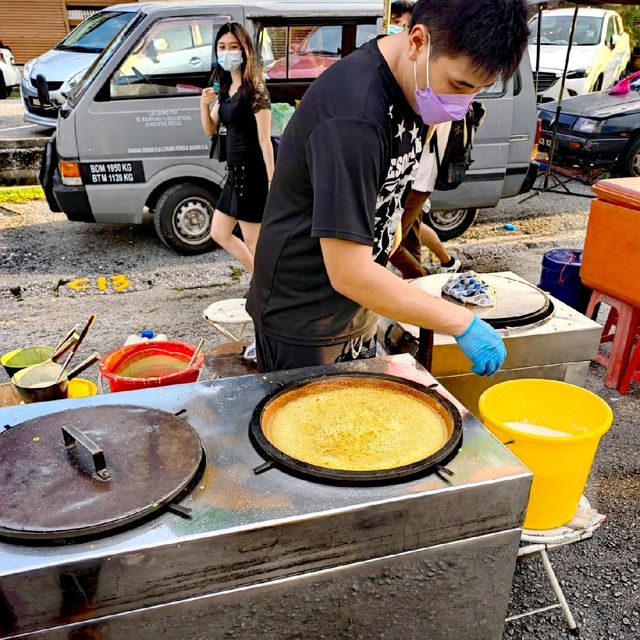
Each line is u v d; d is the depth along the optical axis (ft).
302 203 4.80
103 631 3.39
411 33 3.99
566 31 31.12
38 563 3.12
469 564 4.07
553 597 6.74
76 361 11.38
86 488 3.54
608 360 11.00
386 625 4.08
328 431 4.34
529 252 18.01
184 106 15.35
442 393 4.75
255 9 15.48
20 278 15.30
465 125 9.96
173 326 12.97
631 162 24.64
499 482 3.80
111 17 26.40
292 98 17.12
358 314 5.47
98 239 18.31
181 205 16.42
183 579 3.41
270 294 5.31
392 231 5.24
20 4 45.68
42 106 24.73
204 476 3.78
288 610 3.75
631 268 9.83
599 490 8.41
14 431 4.11
